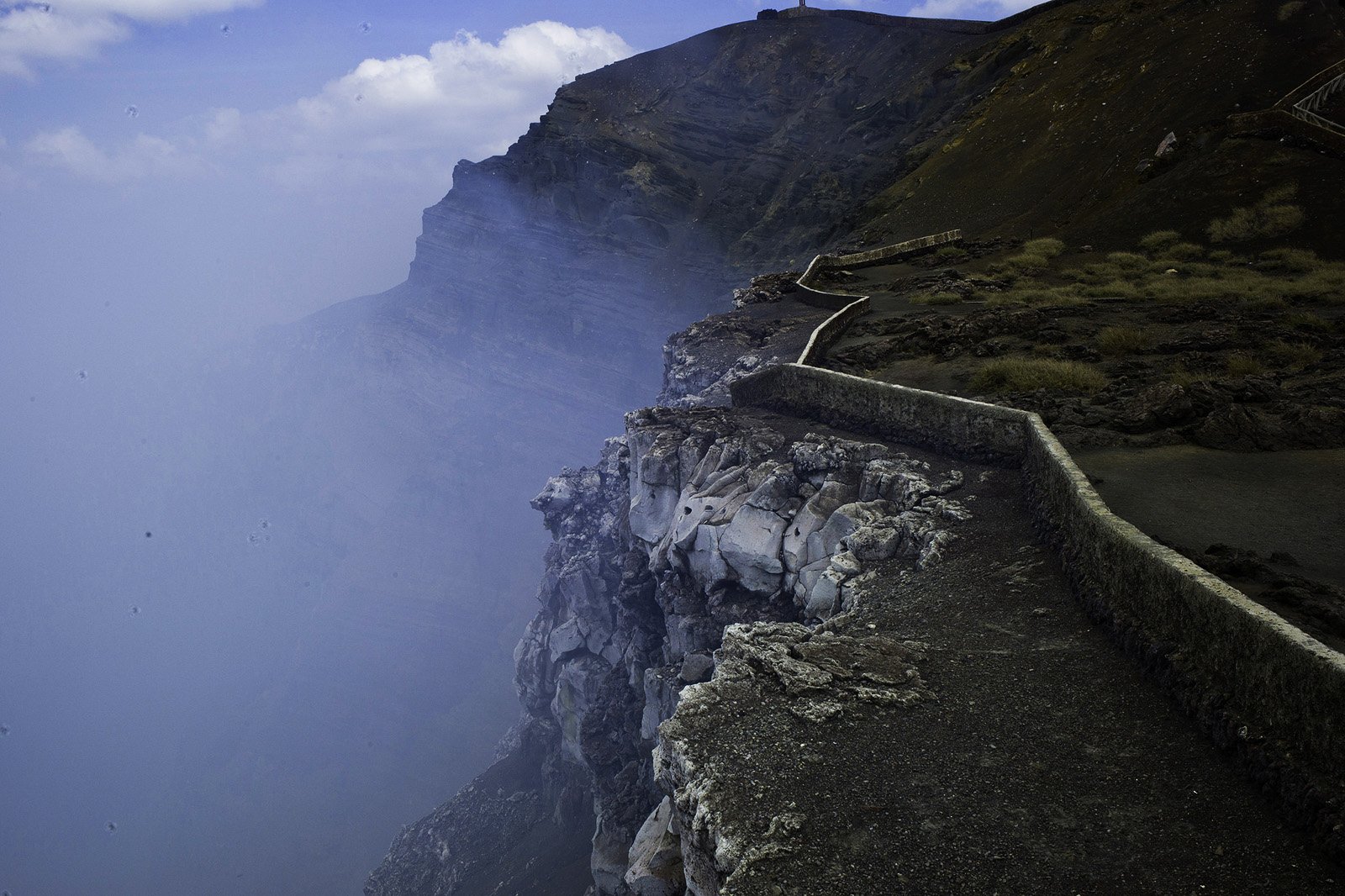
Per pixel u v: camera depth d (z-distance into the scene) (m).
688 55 119.50
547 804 39.25
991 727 9.84
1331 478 14.12
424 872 39.69
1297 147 43.16
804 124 101.69
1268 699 8.07
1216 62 54.00
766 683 11.44
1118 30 71.75
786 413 24.47
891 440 20.25
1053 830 8.23
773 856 8.52
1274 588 10.46
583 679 34.22
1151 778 8.56
